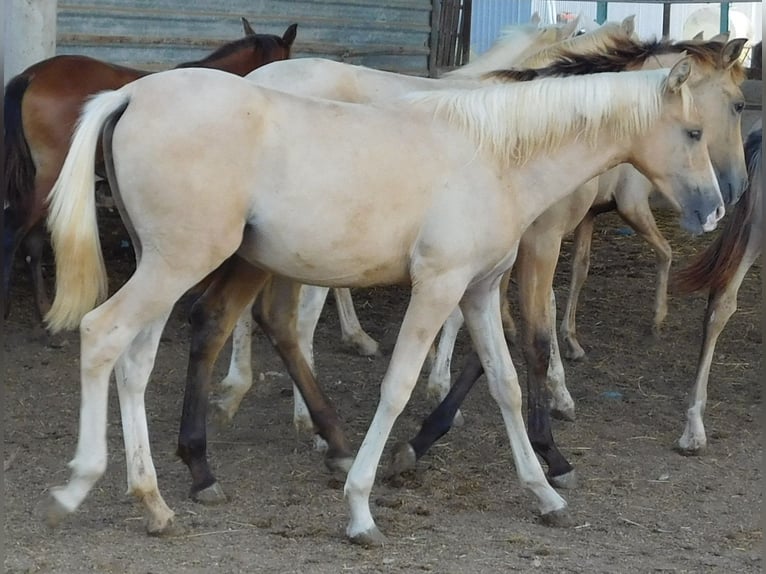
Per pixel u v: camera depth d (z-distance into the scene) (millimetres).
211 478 4590
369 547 4137
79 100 6832
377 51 11094
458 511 4645
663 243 7438
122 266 8703
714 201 4477
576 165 4375
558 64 5070
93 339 3850
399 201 4047
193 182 3832
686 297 8781
